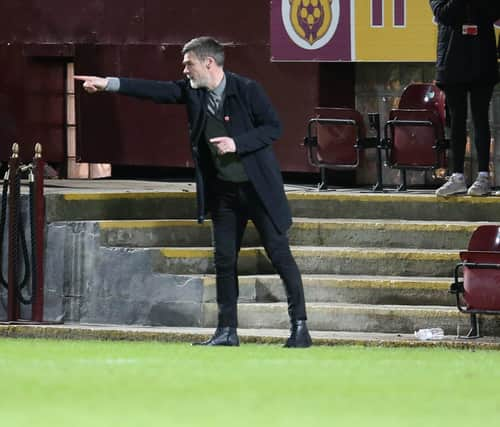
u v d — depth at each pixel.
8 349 35.66
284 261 36.03
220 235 36.25
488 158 44.75
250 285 41.81
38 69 54.88
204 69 35.28
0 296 43.00
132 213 44.25
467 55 43.81
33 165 42.34
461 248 43.38
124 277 42.28
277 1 50.28
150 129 53.03
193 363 31.73
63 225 42.84
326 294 41.59
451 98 44.38
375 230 43.75
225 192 35.91
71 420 23.38
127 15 53.34
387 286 41.22
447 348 37.44
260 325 40.88
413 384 28.39
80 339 40.50
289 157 50.88
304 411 24.55
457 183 44.56
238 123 35.47
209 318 41.47
